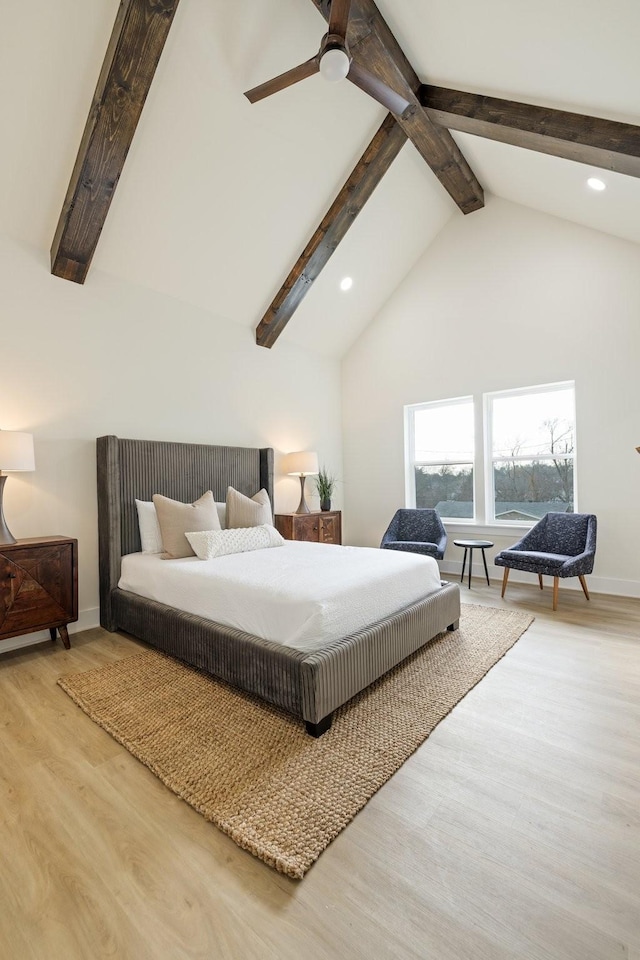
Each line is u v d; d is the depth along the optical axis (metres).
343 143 3.58
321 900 1.18
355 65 2.40
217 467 4.18
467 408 5.02
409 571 2.75
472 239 4.79
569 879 1.23
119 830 1.43
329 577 2.40
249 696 2.25
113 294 3.54
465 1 2.29
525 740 1.88
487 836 1.39
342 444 5.97
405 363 5.36
